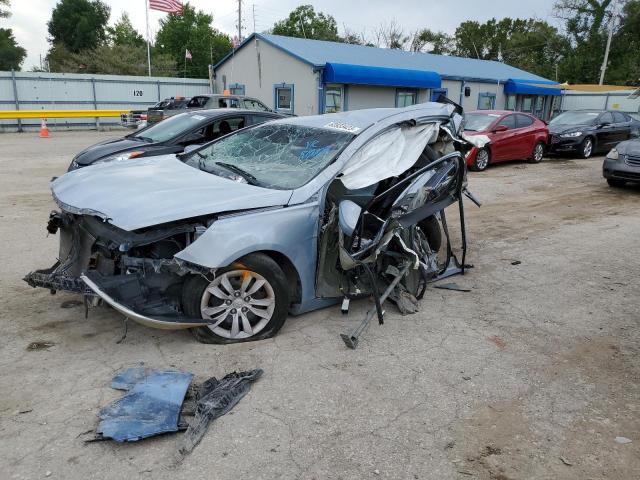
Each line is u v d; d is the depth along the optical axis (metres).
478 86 26.80
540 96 30.20
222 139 5.30
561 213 8.93
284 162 4.47
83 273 3.42
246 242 3.64
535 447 2.89
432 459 2.75
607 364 3.84
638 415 3.22
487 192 10.66
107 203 3.70
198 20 57.78
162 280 3.61
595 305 4.94
